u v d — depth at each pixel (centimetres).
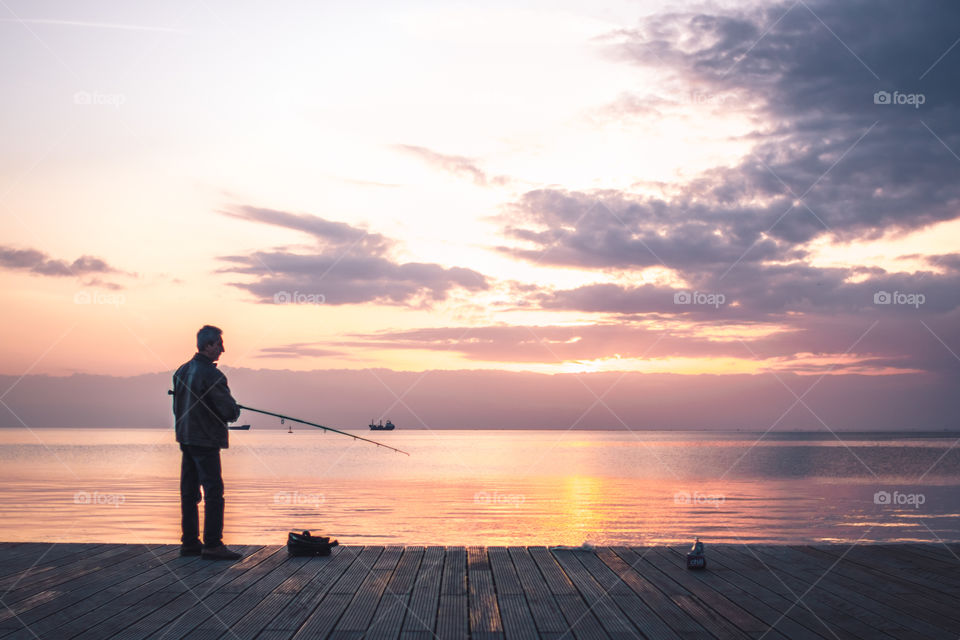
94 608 384
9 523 2009
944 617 372
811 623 361
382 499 2972
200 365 535
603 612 380
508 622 362
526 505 2816
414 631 346
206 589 427
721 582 449
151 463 6059
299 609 383
